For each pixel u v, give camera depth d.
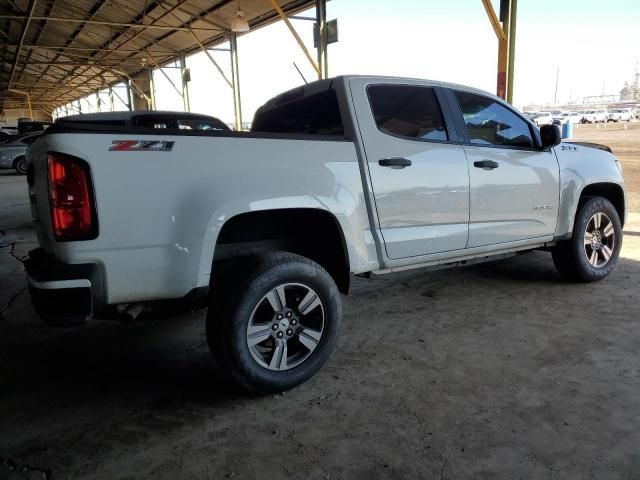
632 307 3.93
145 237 2.40
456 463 2.15
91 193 2.28
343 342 3.48
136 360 3.30
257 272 2.63
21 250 6.71
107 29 23.61
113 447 2.34
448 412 2.55
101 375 3.09
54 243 2.32
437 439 2.32
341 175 2.95
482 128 3.80
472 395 2.71
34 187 2.63
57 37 26.75
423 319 3.86
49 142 2.25
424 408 2.59
